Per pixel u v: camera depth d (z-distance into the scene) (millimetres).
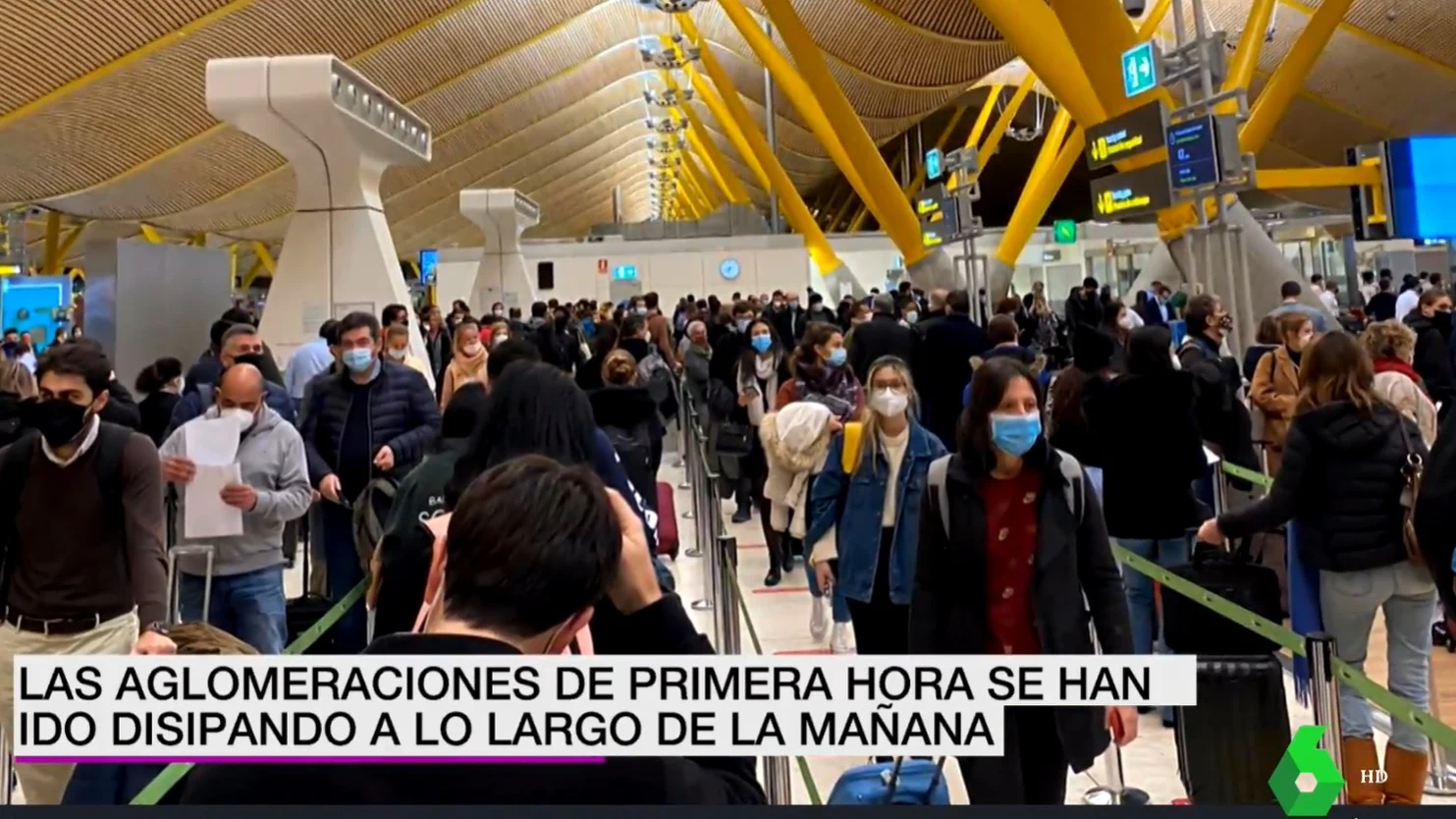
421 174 41438
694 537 8211
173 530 4164
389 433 4777
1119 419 4352
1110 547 2779
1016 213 22625
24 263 29531
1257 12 15977
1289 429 3434
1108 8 11547
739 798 1544
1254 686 2840
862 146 20375
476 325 6668
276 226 37625
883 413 3797
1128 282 29109
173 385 6176
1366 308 15828
